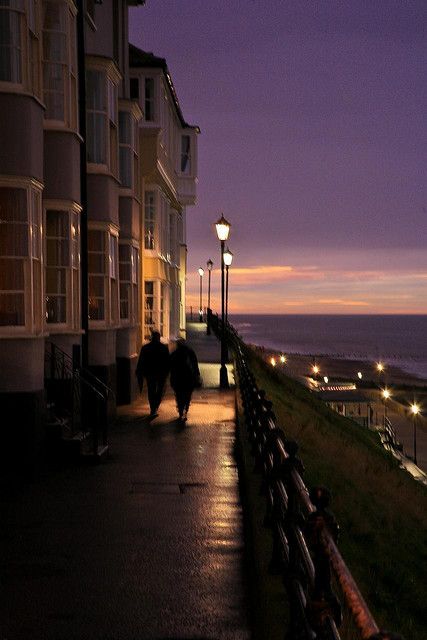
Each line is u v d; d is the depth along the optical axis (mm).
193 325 79188
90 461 13992
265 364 37906
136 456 14859
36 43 13906
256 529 8398
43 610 7137
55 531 9734
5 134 13203
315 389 80188
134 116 24062
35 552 8867
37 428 13445
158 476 13031
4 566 8375
